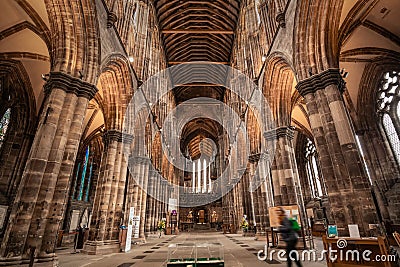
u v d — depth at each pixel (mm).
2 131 17594
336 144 8461
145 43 20062
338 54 10586
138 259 8992
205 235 24469
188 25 31984
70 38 9398
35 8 11531
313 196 25547
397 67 16141
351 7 11648
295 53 10695
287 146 13875
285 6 12297
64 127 8367
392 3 13117
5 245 6559
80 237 13492
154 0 25375
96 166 29672
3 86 17047
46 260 7000
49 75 9125
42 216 7242
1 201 16031
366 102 18328
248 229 21531
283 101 15117
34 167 7438
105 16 11594
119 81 13969
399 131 16453
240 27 25922
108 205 12266
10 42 14164
